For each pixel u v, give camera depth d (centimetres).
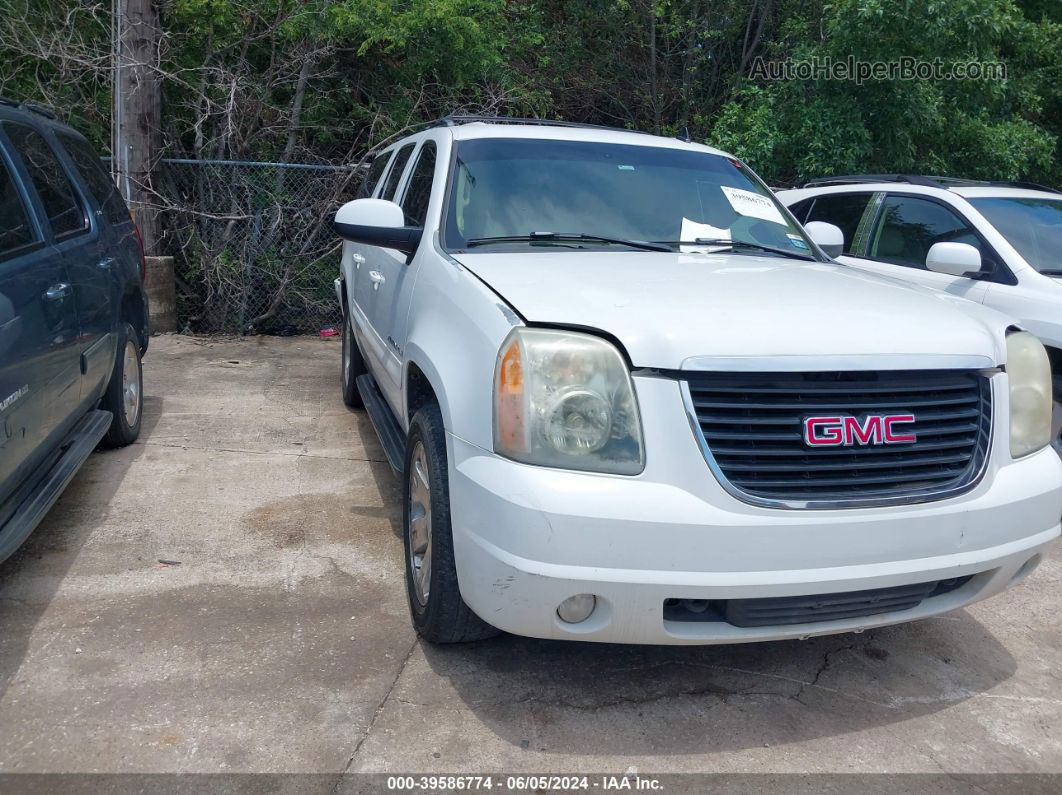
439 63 1055
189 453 533
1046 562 434
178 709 284
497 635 325
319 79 1052
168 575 374
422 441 321
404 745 272
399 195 480
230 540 412
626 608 257
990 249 553
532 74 1261
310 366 795
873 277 369
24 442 347
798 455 263
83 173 509
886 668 331
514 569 256
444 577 298
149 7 870
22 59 952
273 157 1023
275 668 309
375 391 521
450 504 288
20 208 387
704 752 277
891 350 272
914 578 273
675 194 417
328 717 284
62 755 260
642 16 1348
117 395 511
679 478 256
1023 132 1123
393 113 1042
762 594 258
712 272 334
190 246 933
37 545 397
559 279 309
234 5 971
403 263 412
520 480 258
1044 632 364
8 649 313
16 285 348
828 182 715
